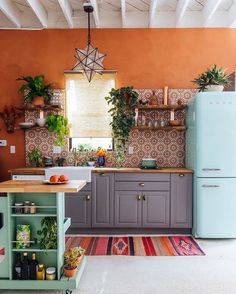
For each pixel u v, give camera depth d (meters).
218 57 4.38
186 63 4.40
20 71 4.42
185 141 4.36
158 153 4.42
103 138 4.54
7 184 2.46
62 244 2.52
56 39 4.41
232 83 4.16
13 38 4.40
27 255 2.43
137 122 4.25
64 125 4.22
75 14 4.39
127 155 4.43
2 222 2.37
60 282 2.34
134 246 3.48
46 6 4.28
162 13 4.39
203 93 3.64
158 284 2.55
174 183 3.84
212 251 3.33
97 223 3.88
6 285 2.34
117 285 2.53
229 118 3.63
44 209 2.43
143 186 3.86
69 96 4.44
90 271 2.81
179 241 3.65
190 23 4.38
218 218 3.65
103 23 4.40
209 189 3.65
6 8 3.85
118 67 4.42
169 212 3.86
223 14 4.35
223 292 2.41
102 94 4.42
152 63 4.42
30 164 4.38
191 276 2.70
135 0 4.10
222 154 3.63
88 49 3.50
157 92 4.41
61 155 4.45
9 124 4.38
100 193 3.87
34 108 4.26
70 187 2.28
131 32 4.41
